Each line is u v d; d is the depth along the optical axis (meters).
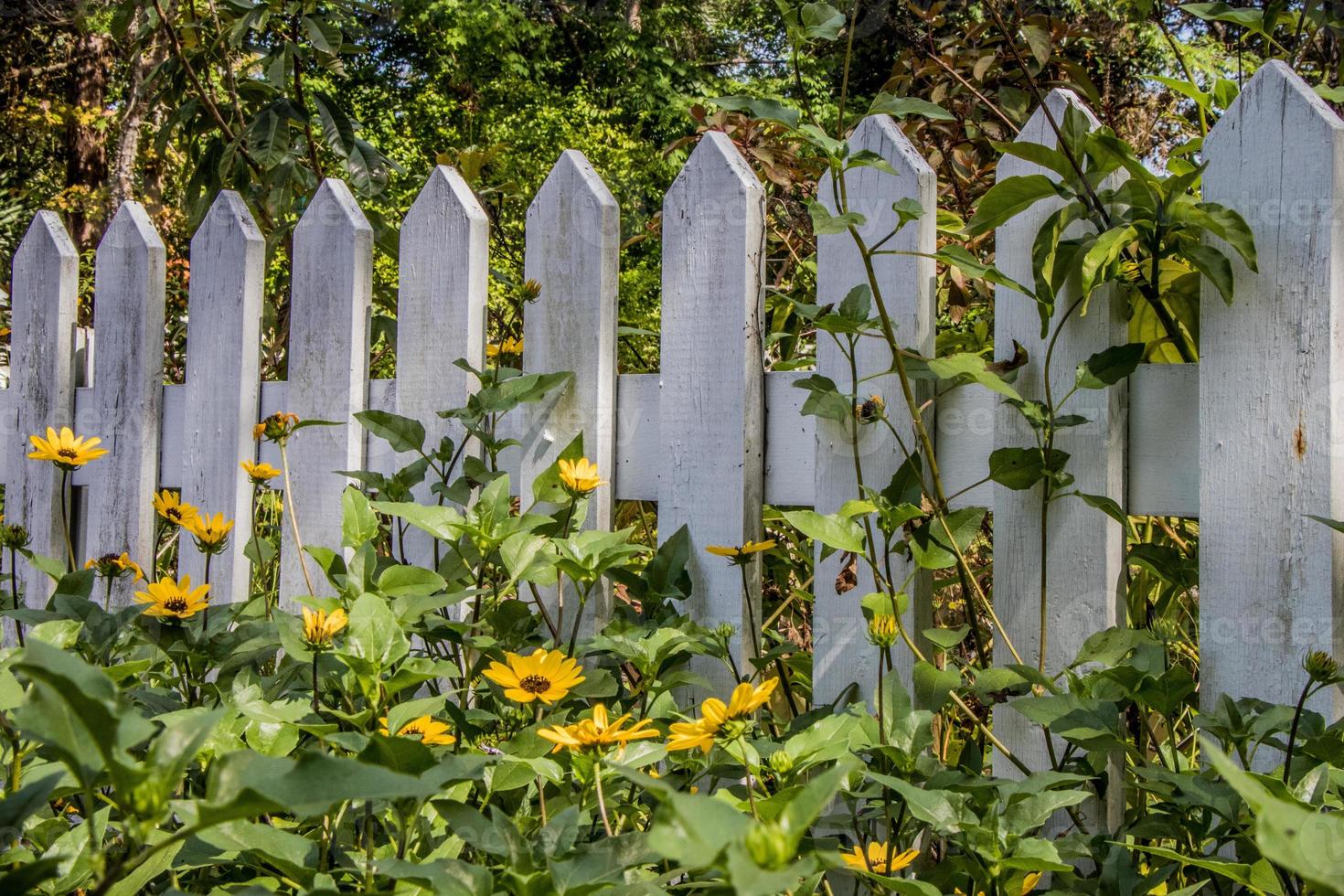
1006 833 1.09
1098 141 1.64
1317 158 1.61
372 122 12.49
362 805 1.23
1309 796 1.12
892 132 1.93
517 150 10.28
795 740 1.17
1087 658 1.59
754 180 2.03
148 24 3.35
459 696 1.75
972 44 3.03
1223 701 1.35
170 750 0.64
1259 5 3.37
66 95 8.81
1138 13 2.31
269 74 3.08
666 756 1.45
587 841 1.20
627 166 9.75
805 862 0.59
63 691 0.59
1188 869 1.44
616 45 14.34
